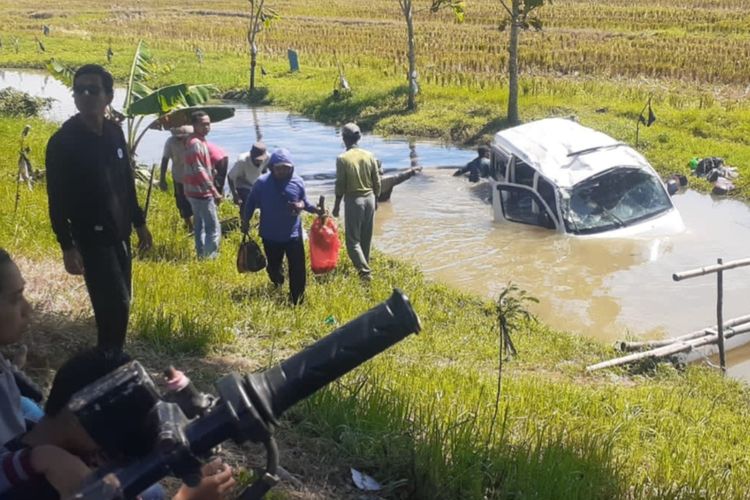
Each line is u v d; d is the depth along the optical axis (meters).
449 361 10.25
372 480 5.44
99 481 2.15
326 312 10.93
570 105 28.25
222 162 13.34
